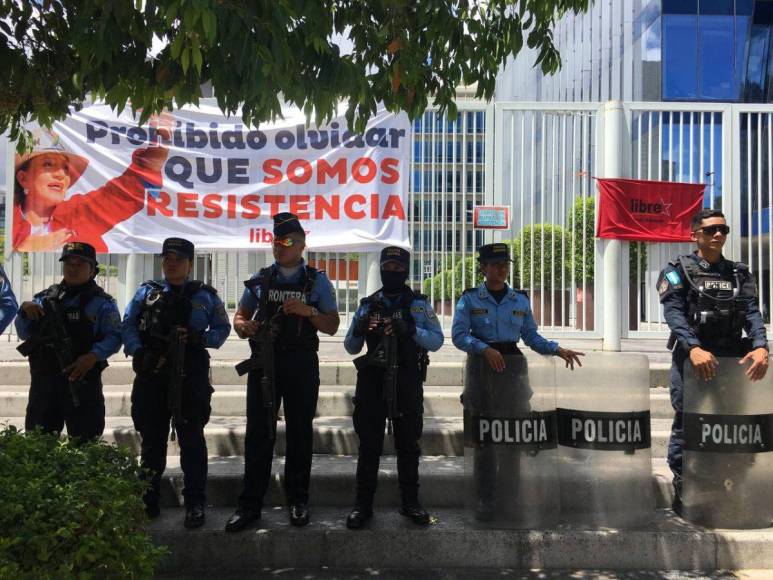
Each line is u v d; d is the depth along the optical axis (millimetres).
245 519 3846
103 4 2439
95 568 2262
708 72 22969
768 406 3986
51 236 6645
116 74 3000
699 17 22719
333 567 3801
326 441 4984
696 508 4031
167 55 2949
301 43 2816
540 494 3996
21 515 2205
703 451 3996
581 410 4105
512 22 3904
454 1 3752
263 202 6707
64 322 3943
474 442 4062
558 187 6906
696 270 4090
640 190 6781
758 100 23000
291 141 6695
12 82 3689
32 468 2502
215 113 6684
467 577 3711
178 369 3807
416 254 6758
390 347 3857
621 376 4078
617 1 24422
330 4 3320
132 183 6672
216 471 4461
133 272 6766
